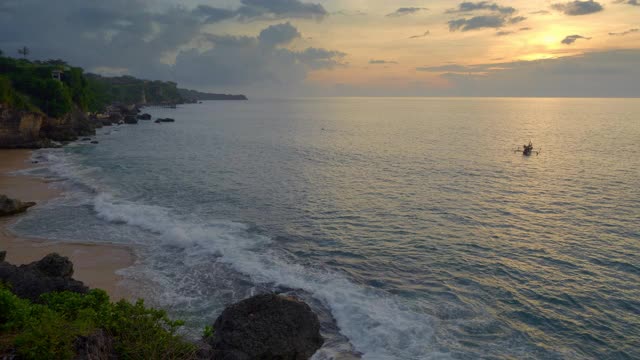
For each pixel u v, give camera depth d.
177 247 34.41
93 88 198.88
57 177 60.69
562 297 27.69
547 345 22.64
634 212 45.81
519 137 122.25
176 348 16.28
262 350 19.66
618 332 23.97
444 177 64.25
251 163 76.12
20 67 122.94
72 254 32.72
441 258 33.69
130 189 54.56
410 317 24.78
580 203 49.53
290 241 37.03
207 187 56.50
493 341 22.77
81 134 114.50
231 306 21.56
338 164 75.56
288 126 162.62
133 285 27.91
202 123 173.62
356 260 33.25
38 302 19.33
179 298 26.42
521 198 51.81
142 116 183.25
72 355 13.38
